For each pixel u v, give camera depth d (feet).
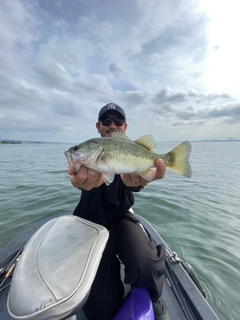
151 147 11.19
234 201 27.43
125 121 15.20
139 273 8.25
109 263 9.77
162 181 40.01
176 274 10.51
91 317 8.85
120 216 11.43
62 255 7.02
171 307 9.09
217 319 7.82
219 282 12.32
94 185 9.98
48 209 23.11
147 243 9.53
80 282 5.91
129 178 10.50
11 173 46.34
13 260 11.32
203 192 31.68
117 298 9.11
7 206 24.18
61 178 39.93
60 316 5.18
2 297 9.22
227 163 75.61
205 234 17.98
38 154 119.24
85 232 8.38
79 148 9.55
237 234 18.07
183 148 11.32
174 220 20.67
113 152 9.93
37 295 5.45
